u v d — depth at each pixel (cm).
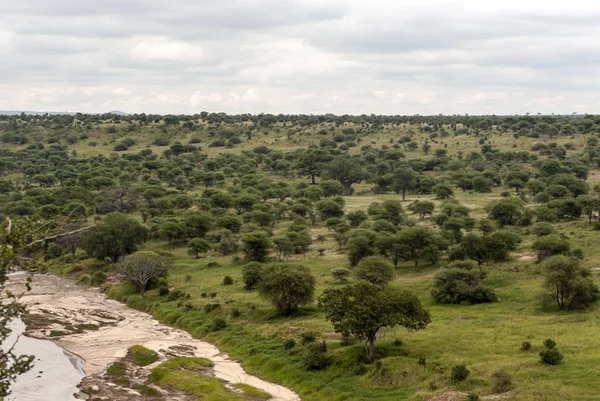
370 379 4175
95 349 5472
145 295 7738
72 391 4272
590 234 8881
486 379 3756
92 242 9500
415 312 4553
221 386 4441
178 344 5681
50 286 8675
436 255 8131
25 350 5328
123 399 4159
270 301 6569
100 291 8381
